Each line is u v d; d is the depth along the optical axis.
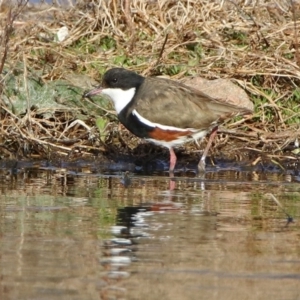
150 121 13.70
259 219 10.63
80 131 15.09
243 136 15.01
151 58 16.00
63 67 15.90
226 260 8.87
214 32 16.41
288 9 17.12
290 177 13.72
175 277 8.33
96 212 10.88
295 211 11.09
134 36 16.39
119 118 14.16
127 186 12.74
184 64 15.88
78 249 9.20
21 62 15.70
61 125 15.11
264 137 14.91
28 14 17.22
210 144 14.06
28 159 14.60
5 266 8.59
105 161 14.66
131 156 14.81
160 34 16.39
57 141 14.87
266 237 9.77
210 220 10.53
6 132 14.73
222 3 16.84
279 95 15.54
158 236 9.73
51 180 13.16
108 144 14.91
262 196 12.08
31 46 16.12
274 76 15.66
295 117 15.27
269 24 16.58
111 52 16.31
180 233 9.89
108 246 9.33
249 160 14.63
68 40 16.47
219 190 12.49
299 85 15.75
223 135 14.96
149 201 11.60
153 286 8.07
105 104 15.38
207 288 8.05
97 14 16.80
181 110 13.61
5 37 15.08
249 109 14.20
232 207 11.30
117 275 8.38
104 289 7.98
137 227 10.13
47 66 15.85
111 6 16.89
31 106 15.20
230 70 15.63
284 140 14.88
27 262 8.73
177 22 16.52
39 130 14.92
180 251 9.16
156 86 13.88
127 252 9.10
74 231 9.91
